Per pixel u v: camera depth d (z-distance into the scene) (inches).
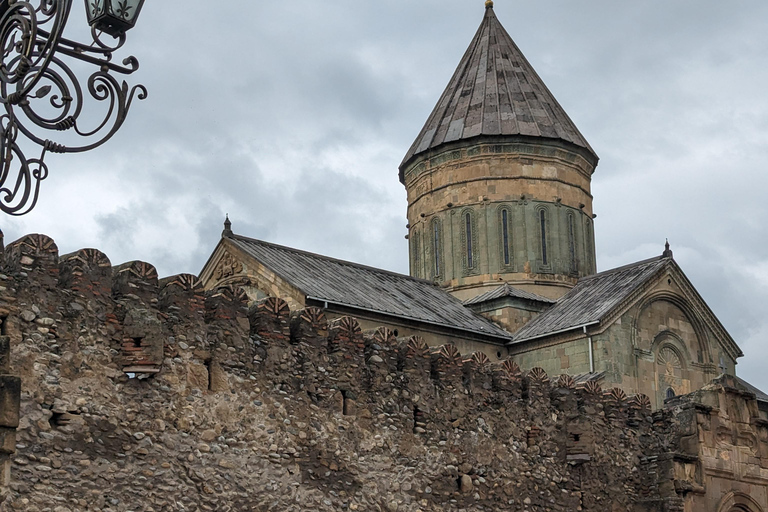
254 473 822.5
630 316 1571.1
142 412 763.4
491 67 1876.2
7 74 514.6
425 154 1814.7
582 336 1545.3
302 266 1534.2
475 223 1760.6
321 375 891.4
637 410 1176.2
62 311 732.7
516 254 1742.1
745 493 1217.4
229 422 816.3
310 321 896.9
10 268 713.0
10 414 605.6
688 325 1647.4
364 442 906.1
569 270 1759.4
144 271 789.2
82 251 757.9
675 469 1149.1
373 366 933.8
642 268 1659.7
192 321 812.6
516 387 1055.0
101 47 522.3
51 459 704.4
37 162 512.4
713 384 1234.6
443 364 994.7
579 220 1795.0
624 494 1130.0
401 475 926.4
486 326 1622.8
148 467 757.9
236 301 847.7
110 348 757.3
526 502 1028.5
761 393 1726.1
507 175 1765.5
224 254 1517.0
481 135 1760.6
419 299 1626.5
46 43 493.4
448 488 962.7
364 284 1577.3
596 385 1132.5
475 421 1005.2
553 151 1785.2
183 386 793.6
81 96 507.5
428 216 1809.8
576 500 1077.8
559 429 1084.5
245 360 840.3
